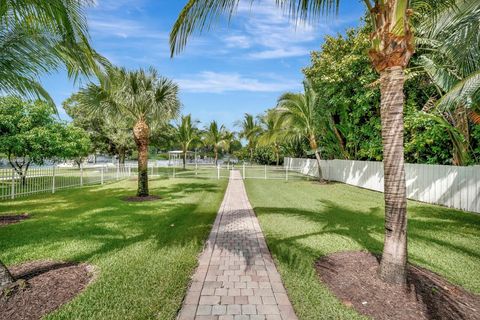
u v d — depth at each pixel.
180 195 10.58
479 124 7.46
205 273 3.63
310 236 5.23
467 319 2.60
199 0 3.21
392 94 3.14
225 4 3.30
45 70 4.15
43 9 3.00
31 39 3.87
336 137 16.75
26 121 10.67
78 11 3.40
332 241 4.92
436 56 7.59
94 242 4.77
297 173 24.36
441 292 3.07
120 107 9.96
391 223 3.22
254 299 2.98
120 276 3.44
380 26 3.10
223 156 54.16
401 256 3.18
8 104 10.43
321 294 3.05
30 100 4.72
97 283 3.25
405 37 3.02
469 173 7.77
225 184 14.72
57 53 4.03
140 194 10.02
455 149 8.78
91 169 16.45
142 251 4.35
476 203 7.55
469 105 6.32
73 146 12.78
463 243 4.94
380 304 2.82
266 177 19.27
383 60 3.12
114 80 6.28
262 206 8.40
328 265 3.81
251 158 39.31
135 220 6.41
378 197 10.39
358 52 11.46
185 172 24.55
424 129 9.91
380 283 3.21
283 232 5.51
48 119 11.80
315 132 16.42
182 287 3.19
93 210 7.54
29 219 6.46
